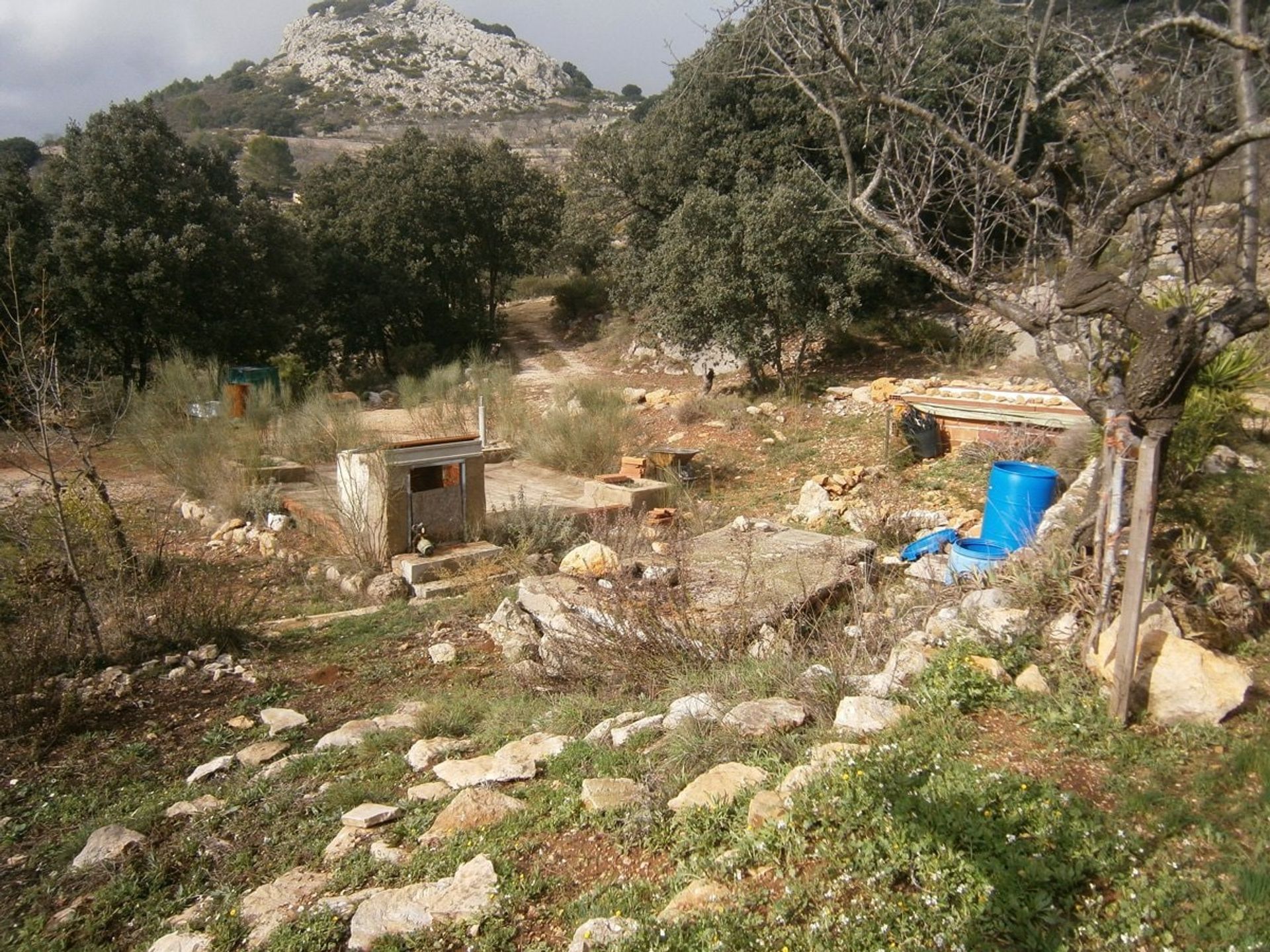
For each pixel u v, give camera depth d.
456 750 5.53
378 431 16.22
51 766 5.98
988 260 7.25
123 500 13.60
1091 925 2.95
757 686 5.39
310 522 11.95
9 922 4.36
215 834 4.87
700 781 4.28
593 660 6.47
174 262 21.64
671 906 3.40
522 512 11.27
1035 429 11.91
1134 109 5.63
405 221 29.78
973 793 3.60
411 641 8.16
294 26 142.62
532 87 128.50
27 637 7.25
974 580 6.36
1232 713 4.10
